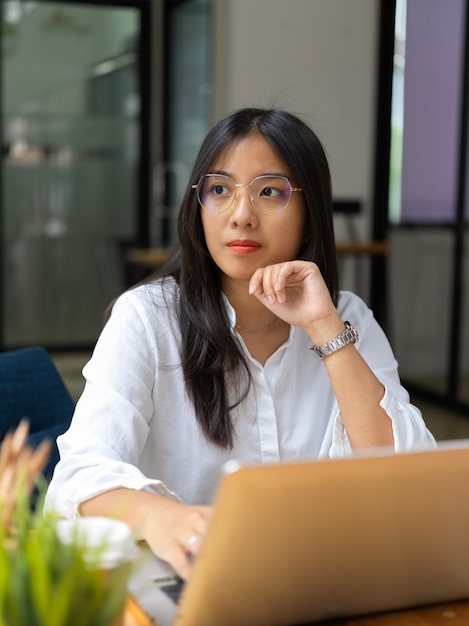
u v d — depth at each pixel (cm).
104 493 120
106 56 713
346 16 612
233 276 142
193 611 84
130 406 139
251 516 81
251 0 598
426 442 136
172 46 720
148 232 738
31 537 73
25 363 172
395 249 602
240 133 141
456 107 532
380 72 611
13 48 693
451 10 536
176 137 721
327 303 138
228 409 146
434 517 90
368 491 85
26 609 68
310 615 91
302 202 145
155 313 147
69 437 136
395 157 601
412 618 95
